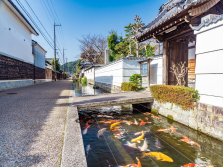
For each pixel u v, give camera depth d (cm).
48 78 2369
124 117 509
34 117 332
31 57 1481
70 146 196
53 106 453
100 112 588
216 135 315
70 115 349
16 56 1113
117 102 534
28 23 1251
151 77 960
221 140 303
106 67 1416
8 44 977
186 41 636
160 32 538
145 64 903
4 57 903
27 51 1362
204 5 360
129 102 549
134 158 253
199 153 272
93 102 511
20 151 186
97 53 3297
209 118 334
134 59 953
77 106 472
